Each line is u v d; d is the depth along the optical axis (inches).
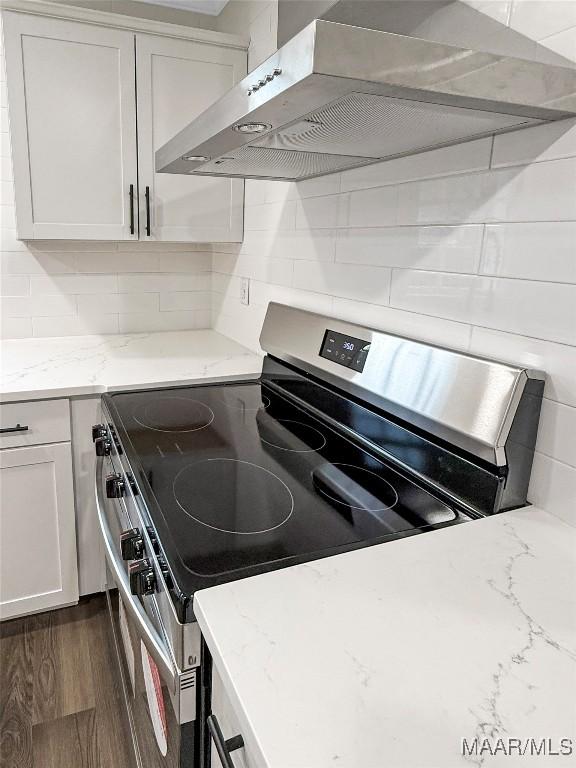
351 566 31.2
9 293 86.0
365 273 55.7
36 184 73.0
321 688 22.3
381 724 20.8
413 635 25.6
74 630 72.1
